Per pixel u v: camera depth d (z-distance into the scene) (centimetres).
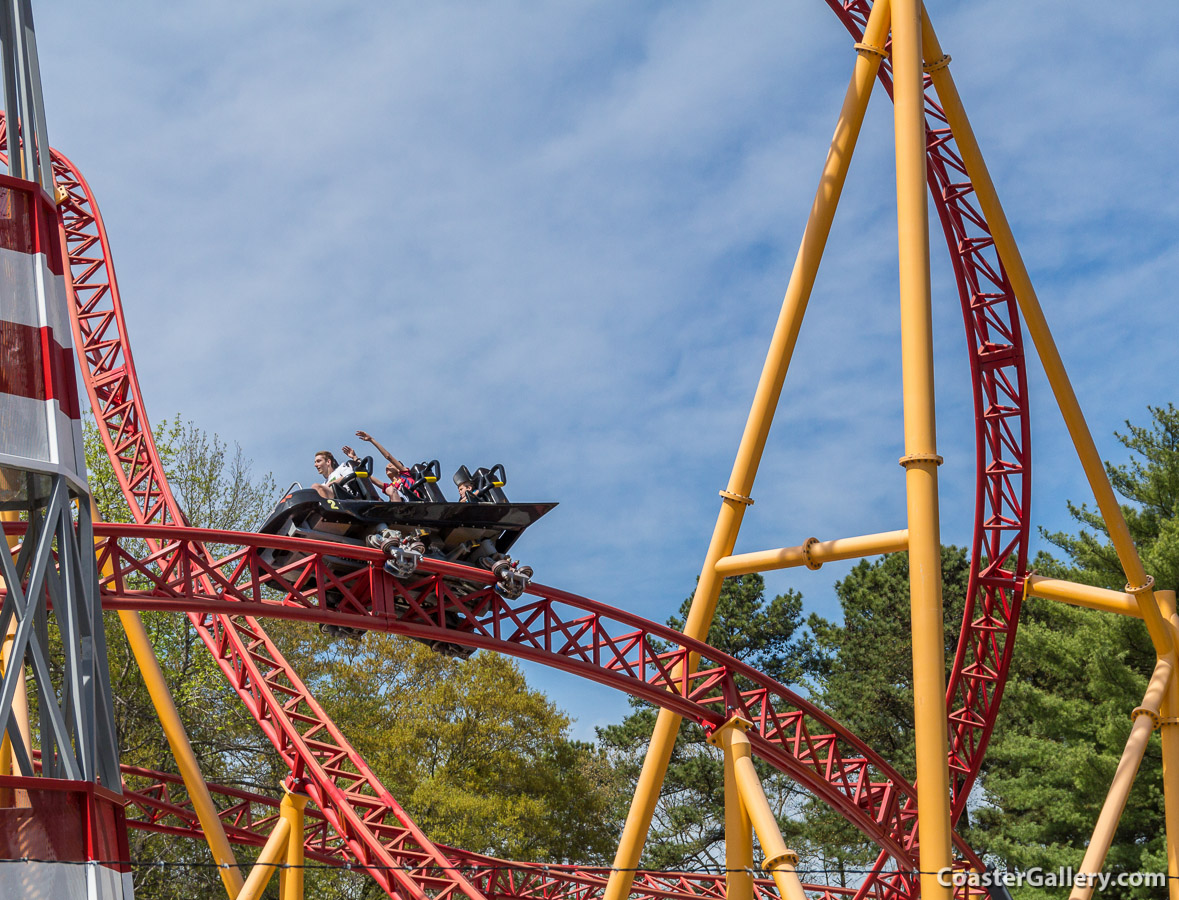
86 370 2664
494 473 1916
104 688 1138
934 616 1500
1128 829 3375
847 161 1828
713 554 1861
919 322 1575
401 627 1697
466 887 2227
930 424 1550
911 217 1609
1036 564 4103
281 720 2192
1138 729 2067
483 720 4494
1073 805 3475
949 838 1439
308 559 1700
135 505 2416
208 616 2372
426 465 1938
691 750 5394
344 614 1656
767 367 1812
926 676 1484
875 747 4838
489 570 1825
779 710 5300
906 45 1666
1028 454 2503
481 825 4166
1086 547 3809
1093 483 2116
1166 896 3259
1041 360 2070
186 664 3616
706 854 4991
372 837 2148
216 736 3694
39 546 1097
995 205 2002
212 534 1603
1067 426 2105
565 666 1784
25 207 1209
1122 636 3366
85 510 1184
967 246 2411
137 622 2012
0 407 1123
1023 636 3603
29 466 1114
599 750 5431
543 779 4509
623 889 1850
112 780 1116
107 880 1034
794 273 1817
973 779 2700
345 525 1775
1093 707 3547
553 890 2773
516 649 1759
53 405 1148
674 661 1942
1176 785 2069
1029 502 2533
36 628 1163
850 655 5028
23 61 1255
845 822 4669
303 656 4238
